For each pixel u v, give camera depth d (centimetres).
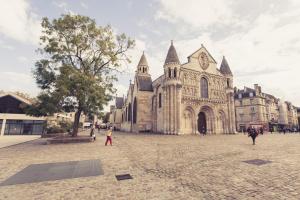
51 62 1838
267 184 559
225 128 4206
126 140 2177
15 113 3212
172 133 3516
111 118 8981
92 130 2105
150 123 4784
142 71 5950
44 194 496
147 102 4906
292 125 7412
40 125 3328
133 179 625
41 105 1767
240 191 505
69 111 1967
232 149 1331
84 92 1767
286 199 450
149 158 991
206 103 4056
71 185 569
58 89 1727
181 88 3747
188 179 619
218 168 762
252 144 1698
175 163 865
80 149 1359
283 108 6794
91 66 2130
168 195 485
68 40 1922
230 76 4538
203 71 4212
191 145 1612
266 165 809
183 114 3741
